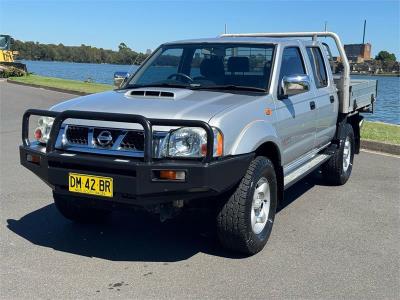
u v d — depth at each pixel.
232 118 4.52
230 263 4.73
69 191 4.53
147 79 5.89
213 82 5.55
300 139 6.05
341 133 7.59
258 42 5.81
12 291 4.09
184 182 4.14
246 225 4.65
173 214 4.68
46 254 4.88
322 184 7.84
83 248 5.06
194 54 5.91
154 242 5.26
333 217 6.17
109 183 4.29
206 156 4.18
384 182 8.00
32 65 77.56
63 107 4.92
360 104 8.45
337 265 4.71
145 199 4.27
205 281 4.33
